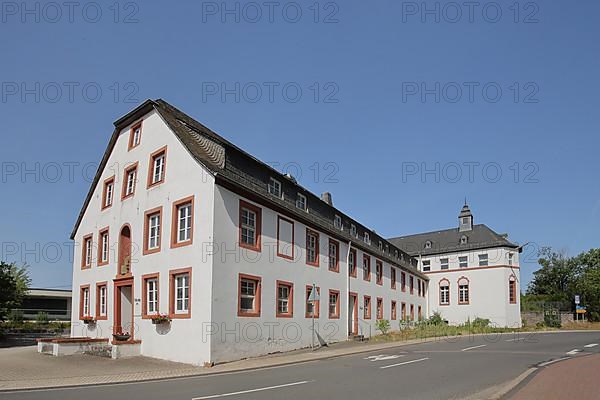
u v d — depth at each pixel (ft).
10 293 110.32
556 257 269.23
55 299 219.41
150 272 75.46
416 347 86.94
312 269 93.25
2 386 45.11
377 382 44.96
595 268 244.42
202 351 64.64
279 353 77.97
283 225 84.28
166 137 77.82
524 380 45.27
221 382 46.88
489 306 184.03
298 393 39.14
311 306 91.97
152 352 71.82
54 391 42.22
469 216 203.72
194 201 70.33
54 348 74.90
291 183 90.07
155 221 77.56
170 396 38.42
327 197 131.85
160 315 70.59
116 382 47.83
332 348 86.94
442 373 50.96
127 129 88.33
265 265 77.66
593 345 88.43
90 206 96.63
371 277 129.80
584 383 43.16
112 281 85.15
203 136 79.15
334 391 39.99
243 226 74.28
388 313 141.49
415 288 178.50
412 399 36.27
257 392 39.91
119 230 85.30
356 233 124.98
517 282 186.50
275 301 79.46
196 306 66.80
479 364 59.06
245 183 75.82
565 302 216.33
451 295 192.95
